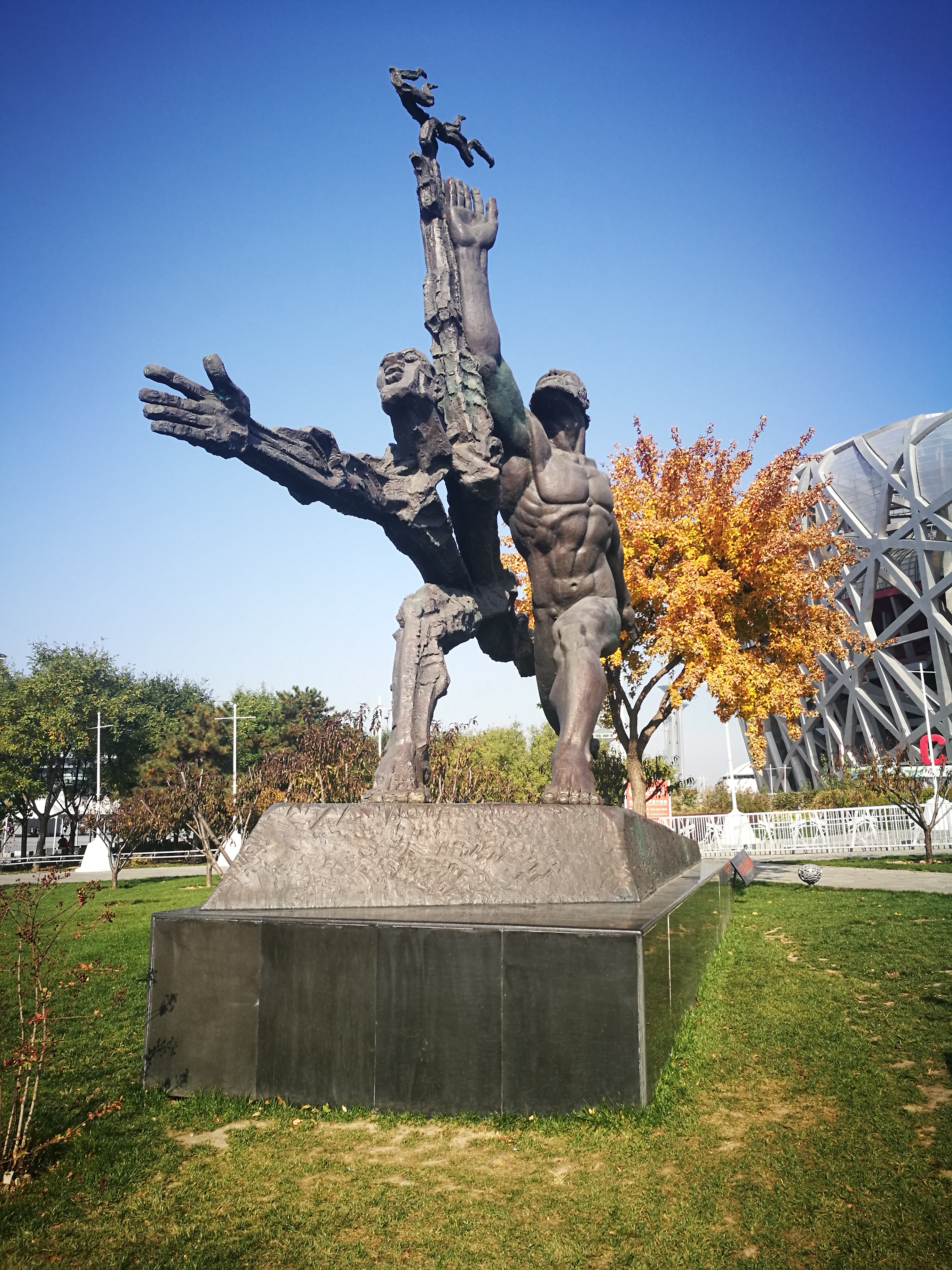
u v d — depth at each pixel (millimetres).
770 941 10805
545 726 42125
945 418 43406
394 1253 3500
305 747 19391
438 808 5988
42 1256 3525
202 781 27641
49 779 45281
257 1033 5078
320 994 5016
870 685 48281
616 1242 3547
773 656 19094
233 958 5199
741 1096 5184
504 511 7562
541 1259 3430
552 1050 4676
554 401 7504
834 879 18516
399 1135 4559
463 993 4820
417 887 5691
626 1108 4551
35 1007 7223
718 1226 3660
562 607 7473
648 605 18203
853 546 19391
